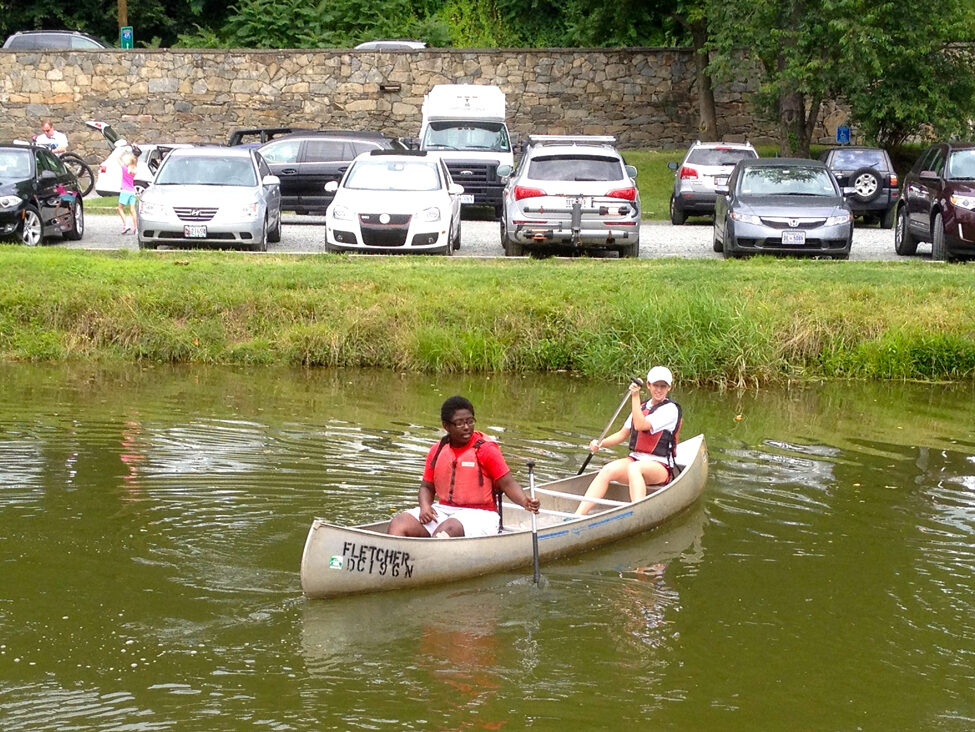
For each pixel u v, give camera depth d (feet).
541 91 118.21
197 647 22.61
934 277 57.31
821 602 25.27
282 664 21.95
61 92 116.26
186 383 45.68
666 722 20.13
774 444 38.42
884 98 101.50
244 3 139.74
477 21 146.10
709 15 104.78
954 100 103.76
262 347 50.11
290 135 87.61
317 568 24.56
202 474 33.14
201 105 116.98
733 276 56.95
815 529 30.01
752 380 47.91
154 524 29.01
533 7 145.07
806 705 20.80
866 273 57.93
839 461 36.42
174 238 64.39
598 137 82.89
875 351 49.08
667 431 31.55
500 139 92.32
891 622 24.26
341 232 64.85
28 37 123.03
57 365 48.80
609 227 63.93
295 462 34.55
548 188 63.72
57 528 28.60
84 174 101.81
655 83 118.32
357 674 21.67
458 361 49.14
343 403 42.65
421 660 22.27
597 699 20.88
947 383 48.26
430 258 63.36
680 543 28.99
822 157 92.94
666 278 56.24
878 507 31.73
